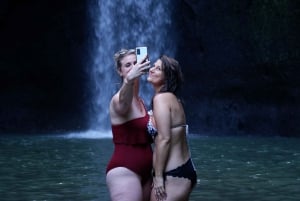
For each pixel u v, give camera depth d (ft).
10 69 92.27
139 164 14.34
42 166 37.55
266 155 46.26
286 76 80.53
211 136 77.46
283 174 32.68
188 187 14.49
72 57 93.81
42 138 71.15
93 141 64.69
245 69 83.76
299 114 79.97
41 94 93.35
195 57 87.56
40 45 92.58
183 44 88.84
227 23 84.17
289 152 49.49
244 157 44.29
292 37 79.87
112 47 95.71
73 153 47.96
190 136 77.20
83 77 94.58
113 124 14.52
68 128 93.91
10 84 92.89
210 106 86.48
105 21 95.40
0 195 25.00
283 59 80.43
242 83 84.07
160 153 14.11
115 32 95.81
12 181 29.81
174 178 14.25
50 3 91.76
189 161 14.64
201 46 86.63
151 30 92.99
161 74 14.61
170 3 90.27
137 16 94.68
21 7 90.94
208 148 54.49
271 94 82.28
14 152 49.26
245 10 82.94
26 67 92.58
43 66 92.94
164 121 14.12
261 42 81.87
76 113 94.73
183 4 87.86
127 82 13.99
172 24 90.43
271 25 81.15
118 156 14.38
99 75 95.45
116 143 14.56
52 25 92.43
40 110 93.71
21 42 92.27
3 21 90.94
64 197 24.30
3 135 79.10
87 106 94.99
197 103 87.35
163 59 14.70
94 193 25.36
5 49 92.07
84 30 93.81
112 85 95.61
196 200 23.36
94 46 94.84
